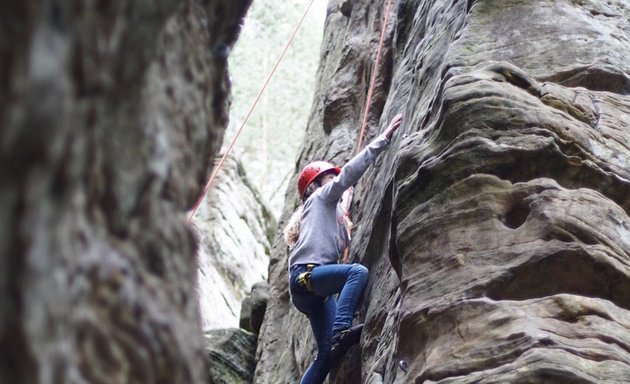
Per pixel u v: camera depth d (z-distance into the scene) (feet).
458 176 16.01
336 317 20.17
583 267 14.73
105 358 5.33
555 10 19.40
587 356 13.48
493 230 15.43
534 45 18.74
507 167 15.97
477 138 16.11
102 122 5.80
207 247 47.98
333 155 31.01
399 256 16.24
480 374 13.56
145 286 6.15
